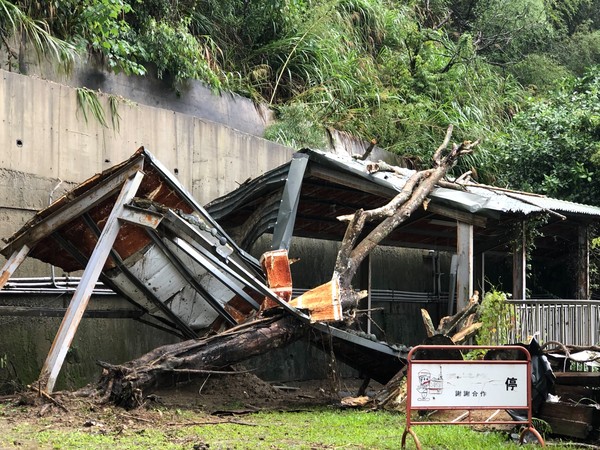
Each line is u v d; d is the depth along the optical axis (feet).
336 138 58.39
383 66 71.36
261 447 23.85
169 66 47.62
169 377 32.24
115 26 43.55
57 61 40.98
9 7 39.32
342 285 36.40
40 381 28.91
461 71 76.84
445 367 24.13
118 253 34.50
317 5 65.26
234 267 33.09
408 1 86.48
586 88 73.05
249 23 59.93
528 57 93.20
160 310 37.91
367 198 46.09
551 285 64.34
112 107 40.34
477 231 48.32
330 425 29.12
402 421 30.50
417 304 58.95
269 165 50.19
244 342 33.42
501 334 36.86
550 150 64.90
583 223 53.01
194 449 23.04
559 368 30.53
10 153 35.40
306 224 49.19
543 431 27.22
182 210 35.76
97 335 39.01
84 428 25.93
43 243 34.91
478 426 28.37
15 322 35.53
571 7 100.83
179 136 43.75
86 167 38.96
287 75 61.00
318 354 50.37
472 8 93.91
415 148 64.90
